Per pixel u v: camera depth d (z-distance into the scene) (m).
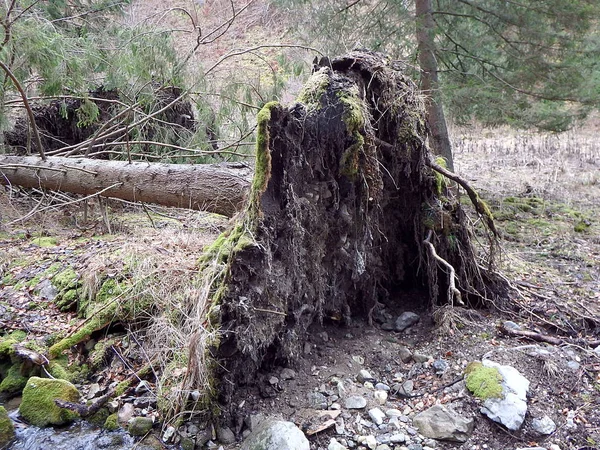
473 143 10.25
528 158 8.89
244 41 7.93
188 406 2.36
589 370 2.58
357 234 2.87
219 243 2.88
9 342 2.94
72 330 3.04
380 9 6.85
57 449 2.33
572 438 2.19
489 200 6.34
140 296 2.98
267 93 5.39
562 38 5.96
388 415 2.35
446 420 2.25
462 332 2.89
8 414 2.61
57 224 4.88
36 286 3.49
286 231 2.47
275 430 2.14
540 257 4.38
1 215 4.81
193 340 2.27
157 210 5.37
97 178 4.22
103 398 2.54
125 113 5.37
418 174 3.12
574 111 6.20
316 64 2.99
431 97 5.80
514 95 6.36
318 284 2.77
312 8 7.00
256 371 2.54
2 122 4.81
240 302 2.26
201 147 5.48
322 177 2.70
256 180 2.33
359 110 2.64
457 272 3.22
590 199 6.50
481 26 6.59
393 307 3.31
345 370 2.67
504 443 2.17
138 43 5.02
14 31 4.25
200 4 7.72
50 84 4.70
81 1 6.36
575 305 3.25
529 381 2.46
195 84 5.22
